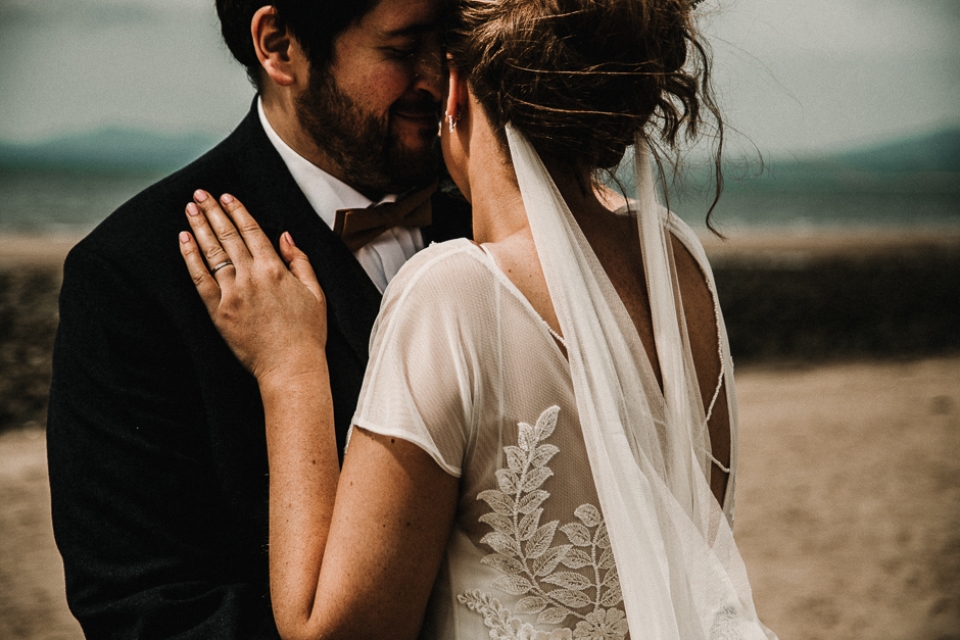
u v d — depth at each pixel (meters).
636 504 1.18
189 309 1.52
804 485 6.66
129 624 1.41
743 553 5.44
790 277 14.80
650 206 1.28
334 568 1.16
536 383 1.17
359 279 1.65
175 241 1.55
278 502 1.32
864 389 9.84
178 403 1.52
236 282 1.46
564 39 1.14
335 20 1.50
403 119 1.61
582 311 1.19
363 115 1.58
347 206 1.71
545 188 1.21
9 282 12.08
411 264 1.23
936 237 23.72
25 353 9.43
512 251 1.22
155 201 1.58
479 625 1.21
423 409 1.14
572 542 1.20
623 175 1.29
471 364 1.15
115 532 1.47
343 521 1.17
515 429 1.17
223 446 1.51
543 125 1.17
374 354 1.20
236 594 1.45
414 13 1.50
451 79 1.27
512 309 1.18
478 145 1.28
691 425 1.28
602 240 1.30
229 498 1.51
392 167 1.64
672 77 1.22
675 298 1.32
